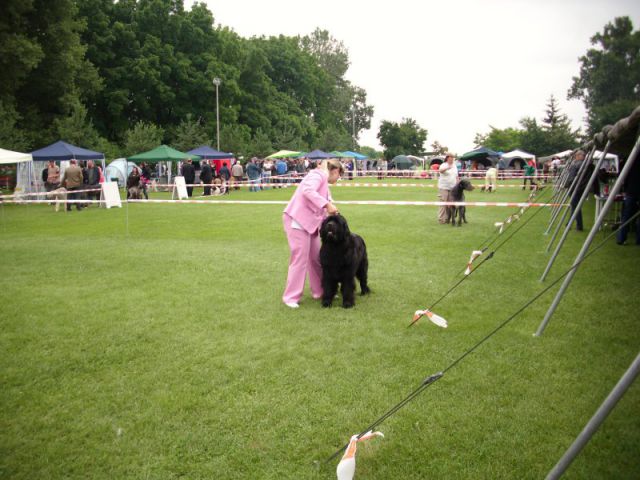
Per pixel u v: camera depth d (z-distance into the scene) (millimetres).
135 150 37438
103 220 15289
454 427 3137
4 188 29016
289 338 4734
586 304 5578
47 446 3025
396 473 2727
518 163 40875
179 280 7109
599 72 45281
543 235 10875
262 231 12281
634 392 3525
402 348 4418
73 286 6797
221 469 2785
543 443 2943
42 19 30906
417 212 16391
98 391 3730
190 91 53312
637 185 9078
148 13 50250
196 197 24625
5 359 4320
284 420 3266
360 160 54875
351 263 5645
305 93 83688
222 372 4004
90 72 38312
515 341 4527
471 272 7211
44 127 34562
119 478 2725
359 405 3422
